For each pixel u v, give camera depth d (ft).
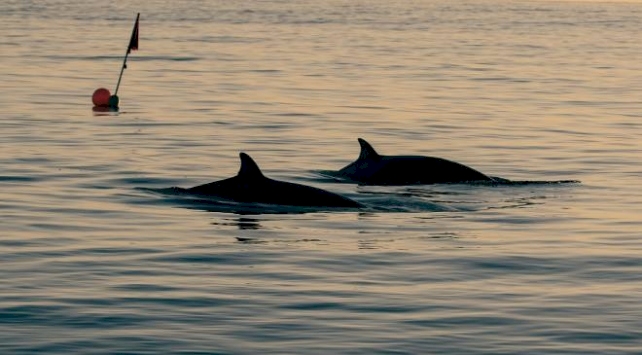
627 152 274.98
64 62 541.75
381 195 208.44
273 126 315.17
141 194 203.72
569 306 132.26
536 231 177.17
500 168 248.11
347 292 137.69
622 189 219.82
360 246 163.63
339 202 194.39
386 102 388.57
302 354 114.11
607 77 534.78
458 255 158.51
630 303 133.80
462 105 385.09
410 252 160.15
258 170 199.62
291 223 179.52
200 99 387.55
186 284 140.87
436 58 640.58
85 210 189.37
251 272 147.33
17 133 287.89
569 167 249.75
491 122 335.88
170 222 179.73
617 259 157.69
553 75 539.70
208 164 244.42
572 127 327.67
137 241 165.68
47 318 124.88
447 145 284.20
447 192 213.05
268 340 118.42
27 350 114.01
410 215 188.85
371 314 128.16
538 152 272.92
